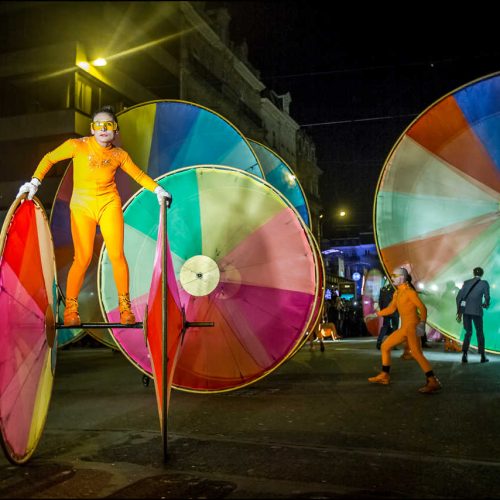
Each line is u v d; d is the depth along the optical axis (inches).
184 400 260.1
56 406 249.0
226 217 279.3
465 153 379.2
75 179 192.1
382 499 124.3
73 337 380.2
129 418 219.0
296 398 257.9
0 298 136.9
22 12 1015.0
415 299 274.1
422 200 385.1
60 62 990.4
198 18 1315.2
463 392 262.4
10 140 994.7
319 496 126.4
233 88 1572.3
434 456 158.6
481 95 364.8
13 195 990.4
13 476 144.8
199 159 383.2
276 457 159.2
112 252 192.1
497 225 388.2
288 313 266.8
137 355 270.1
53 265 184.1
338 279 1823.3
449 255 393.1
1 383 136.7
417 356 268.5
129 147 387.5
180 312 191.6
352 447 169.5
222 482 137.5
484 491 129.4
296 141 2087.8
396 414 216.2
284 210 267.0
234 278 275.9
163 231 168.1
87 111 1024.9
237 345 269.6
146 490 132.0
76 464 155.6
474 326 406.3
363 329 1066.1
